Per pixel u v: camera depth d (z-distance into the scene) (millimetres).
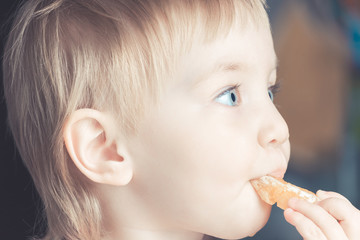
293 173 4402
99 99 1576
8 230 2949
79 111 1573
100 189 1677
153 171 1575
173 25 1526
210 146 1521
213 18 1525
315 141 4395
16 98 1802
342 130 4496
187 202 1572
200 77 1518
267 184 1551
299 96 4293
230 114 1542
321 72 4352
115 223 1686
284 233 3939
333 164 4473
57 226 1781
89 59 1590
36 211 2707
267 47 1614
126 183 1581
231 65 1533
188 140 1526
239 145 1525
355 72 4652
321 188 4438
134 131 1564
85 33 1608
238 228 1582
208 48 1514
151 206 1624
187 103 1523
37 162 1769
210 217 1577
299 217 1497
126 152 1582
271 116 1570
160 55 1529
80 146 1580
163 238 1676
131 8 1570
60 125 1644
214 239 1998
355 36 4500
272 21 4176
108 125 1575
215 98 1537
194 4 1531
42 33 1685
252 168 1544
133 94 1551
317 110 4371
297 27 4234
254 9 1604
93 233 1706
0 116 2779
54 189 1741
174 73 1525
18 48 1772
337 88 4441
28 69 1729
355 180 4504
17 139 1853
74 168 1691
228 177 1534
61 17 1662
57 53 1639
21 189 2969
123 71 1553
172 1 1542
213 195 1551
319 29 4332
